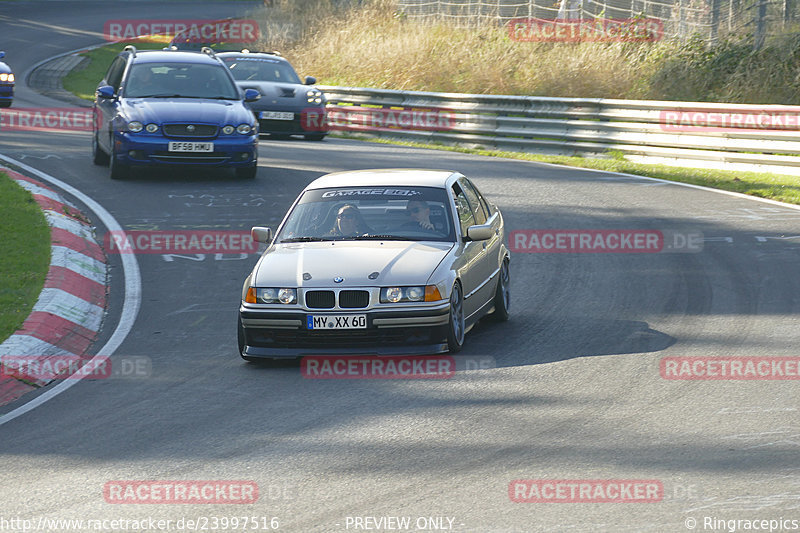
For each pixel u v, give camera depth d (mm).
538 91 94000
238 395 26688
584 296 37750
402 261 29797
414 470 20594
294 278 29406
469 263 31359
